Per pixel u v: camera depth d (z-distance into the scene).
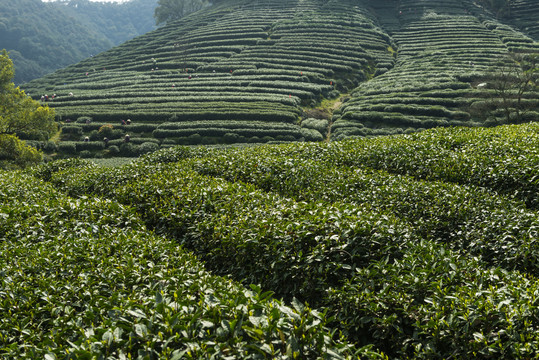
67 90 78.31
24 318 6.07
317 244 8.01
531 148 14.57
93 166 22.39
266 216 9.84
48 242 9.21
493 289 6.11
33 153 39.34
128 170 17.28
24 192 15.21
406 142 18.36
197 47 94.88
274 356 4.43
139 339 4.83
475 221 10.38
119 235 9.52
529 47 74.50
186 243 10.76
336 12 105.19
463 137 18.02
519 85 48.88
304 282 7.63
